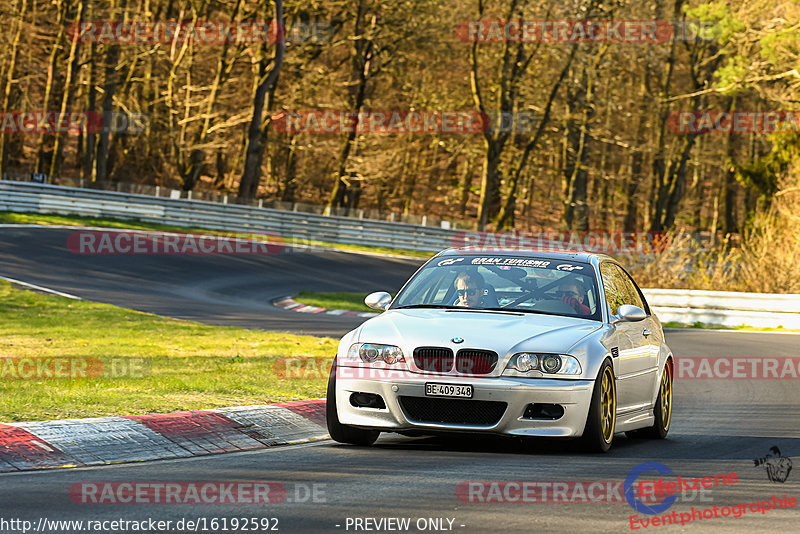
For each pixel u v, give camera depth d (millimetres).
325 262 119312
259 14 163000
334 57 181125
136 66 169125
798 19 118688
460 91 185625
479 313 26531
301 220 142250
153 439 24922
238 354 44188
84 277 84250
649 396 29047
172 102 155000
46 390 30688
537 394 24000
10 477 20672
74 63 151375
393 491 19859
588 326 26125
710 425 32781
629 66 194375
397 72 176500
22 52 158875
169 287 85938
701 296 83562
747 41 126812
